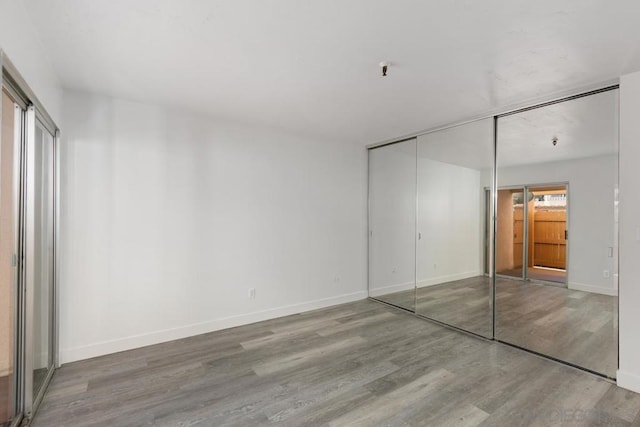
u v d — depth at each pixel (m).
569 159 3.08
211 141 3.54
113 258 2.97
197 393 2.29
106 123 2.94
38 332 2.31
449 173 4.09
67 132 2.75
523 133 3.48
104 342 2.92
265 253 3.95
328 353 2.98
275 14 1.69
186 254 3.38
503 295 3.71
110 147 2.96
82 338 2.83
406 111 3.29
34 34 1.85
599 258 2.84
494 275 3.47
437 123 3.73
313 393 2.29
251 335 3.43
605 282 2.78
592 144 2.86
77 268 2.80
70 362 2.76
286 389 2.35
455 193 4.03
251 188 3.83
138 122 3.10
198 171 3.45
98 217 2.90
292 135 4.19
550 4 1.56
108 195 2.95
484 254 3.83
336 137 4.45
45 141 2.41
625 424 1.92
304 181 4.30
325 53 2.12
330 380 2.48
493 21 1.72
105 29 1.84
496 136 3.45
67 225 2.75
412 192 4.63
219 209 3.60
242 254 3.76
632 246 2.33
